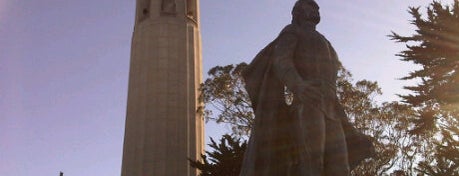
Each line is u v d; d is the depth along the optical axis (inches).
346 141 306.3
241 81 1604.3
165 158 1884.8
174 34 2128.4
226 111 1594.5
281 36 314.3
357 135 305.9
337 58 324.8
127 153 1952.5
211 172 1263.5
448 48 1055.6
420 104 1099.9
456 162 933.8
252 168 300.7
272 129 304.7
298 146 294.8
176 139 1935.3
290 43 305.1
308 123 289.0
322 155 285.0
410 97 1091.3
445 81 1072.2
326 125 294.0
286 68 292.0
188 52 2145.7
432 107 1095.0
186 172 1893.5
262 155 302.7
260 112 308.3
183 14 2201.0
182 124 1973.4
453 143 958.4
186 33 2170.3
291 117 306.3
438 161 978.1
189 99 2050.9
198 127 2038.6
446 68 1065.5
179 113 1989.4
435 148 1233.4
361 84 1504.7
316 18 323.3
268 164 300.2
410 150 1438.2
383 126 1454.2
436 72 1070.4
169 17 2156.7
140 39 2142.0
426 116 1098.1
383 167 1476.4
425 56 1071.0
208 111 1669.5
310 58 306.0
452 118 1086.4
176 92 2021.4
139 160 1893.5
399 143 1448.1
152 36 2111.2
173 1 2209.6
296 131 298.5
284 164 299.6
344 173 284.8
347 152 297.1
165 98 1996.8
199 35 2279.8
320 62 307.1
